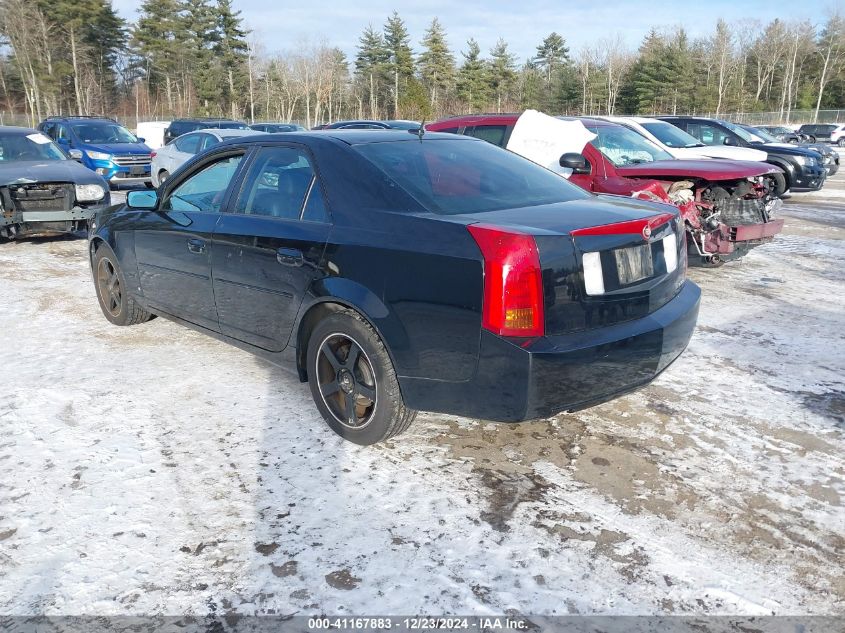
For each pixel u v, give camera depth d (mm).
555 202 3527
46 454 3383
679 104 69750
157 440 3533
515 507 2953
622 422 3752
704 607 2373
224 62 73250
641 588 2461
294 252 3514
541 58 86875
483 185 3590
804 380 4316
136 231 4840
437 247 2949
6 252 8523
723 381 4305
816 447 3463
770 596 2426
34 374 4430
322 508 2941
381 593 2434
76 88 66750
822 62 83188
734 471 3240
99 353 4844
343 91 81125
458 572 2541
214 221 4121
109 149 14891
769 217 7164
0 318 5684
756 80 86688
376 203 3320
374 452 3426
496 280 2775
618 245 3039
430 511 2920
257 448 3453
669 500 3008
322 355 3520
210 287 4199
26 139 9664
